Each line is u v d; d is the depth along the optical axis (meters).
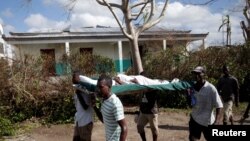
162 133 10.84
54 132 11.30
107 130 5.41
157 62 17.16
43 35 27.31
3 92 12.52
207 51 17.69
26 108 12.73
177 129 11.45
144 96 8.52
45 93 12.83
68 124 12.45
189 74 16.58
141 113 8.58
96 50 29.16
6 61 12.84
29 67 13.09
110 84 5.36
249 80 17.59
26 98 12.63
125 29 19.45
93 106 6.94
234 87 10.51
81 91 7.05
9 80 12.61
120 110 5.27
